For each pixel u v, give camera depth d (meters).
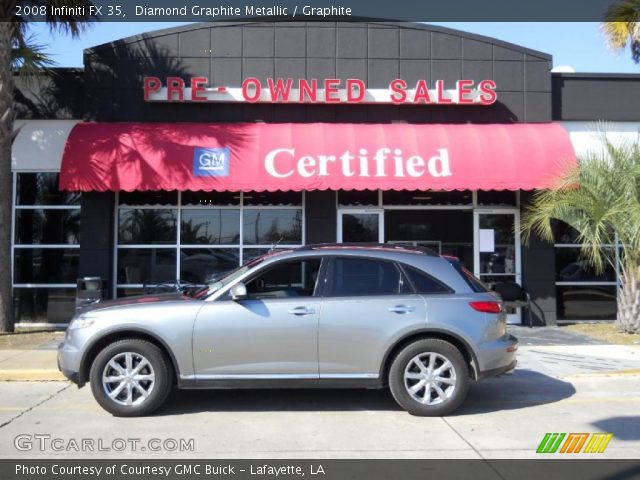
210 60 13.56
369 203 13.83
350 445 5.99
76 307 12.28
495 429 6.54
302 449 5.87
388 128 13.04
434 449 5.88
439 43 13.75
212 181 12.09
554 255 13.61
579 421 6.88
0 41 11.94
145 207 13.53
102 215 13.12
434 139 12.76
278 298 6.95
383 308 6.88
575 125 14.05
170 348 6.77
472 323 6.90
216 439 6.16
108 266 13.12
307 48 13.64
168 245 13.52
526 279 13.51
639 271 12.17
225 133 12.63
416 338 6.96
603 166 11.80
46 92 13.55
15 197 13.54
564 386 8.62
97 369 6.84
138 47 13.49
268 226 13.62
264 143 12.50
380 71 13.69
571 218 12.02
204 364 6.79
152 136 12.52
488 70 13.77
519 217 13.80
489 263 13.88
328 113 13.55
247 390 8.21
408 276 7.08
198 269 13.54
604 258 13.77
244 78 13.58
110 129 12.75
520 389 8.43
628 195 11.55
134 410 6.84
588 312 13.86
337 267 7.12
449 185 12.28
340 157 12.36
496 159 12.50
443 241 13.88
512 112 13.74
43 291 13.48
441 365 6.94
